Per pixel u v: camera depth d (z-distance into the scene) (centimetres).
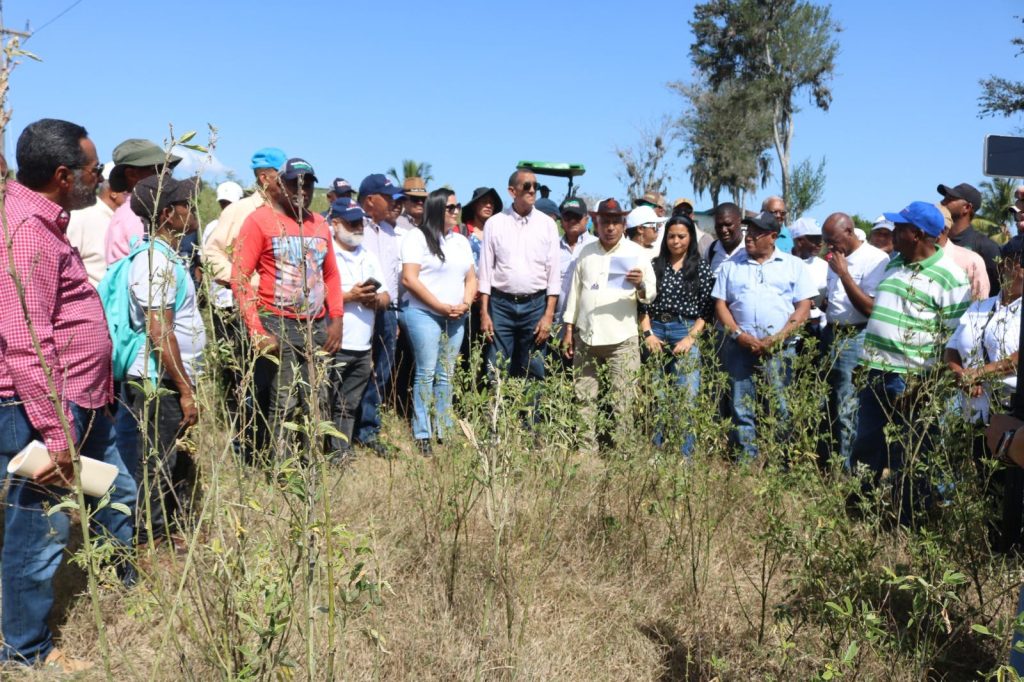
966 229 645
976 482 350
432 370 615
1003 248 406
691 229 652
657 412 450
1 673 296
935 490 369
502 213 674
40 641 313
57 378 296
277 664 230
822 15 4519
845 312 632
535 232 665
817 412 391
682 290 645
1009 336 403
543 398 400
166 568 352
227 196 711
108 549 243
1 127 172
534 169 971
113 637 328
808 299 620
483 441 320
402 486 480
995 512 340
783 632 322
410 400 680
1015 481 257
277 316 430
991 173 294
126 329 380
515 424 340
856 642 269
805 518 339
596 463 459
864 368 421
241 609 232
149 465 385
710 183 4791
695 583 372
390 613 347
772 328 601
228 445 254
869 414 483
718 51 4728
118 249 443
